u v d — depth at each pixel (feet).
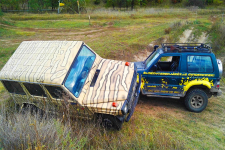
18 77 13.75
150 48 38.75
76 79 13.55
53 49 15.12
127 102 12.66
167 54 16.57
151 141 12.83
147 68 17.24
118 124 13.75
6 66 15.15
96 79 14.78
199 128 14.88
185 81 16.49
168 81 16.88
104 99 12.78
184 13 86.17
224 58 29.94
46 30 66.08
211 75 15.94
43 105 14.89
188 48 16.97
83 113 13.75
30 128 11.26
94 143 12.92
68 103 13.14
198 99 16.58
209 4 117.29
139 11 94.27
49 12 105.09
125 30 60.39
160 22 70.85
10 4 103.71
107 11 95.81
